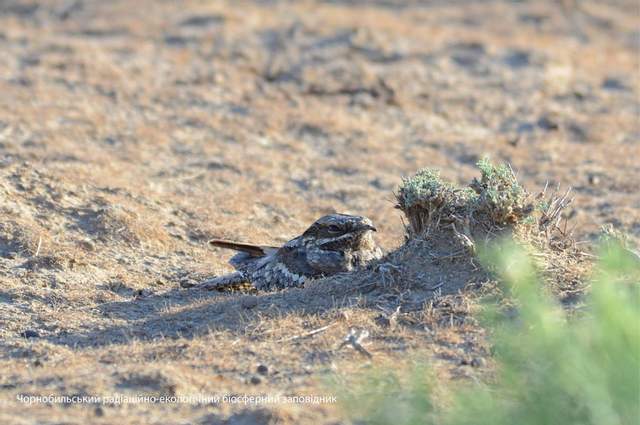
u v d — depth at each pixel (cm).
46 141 2395
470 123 3011
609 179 2483
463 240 1388
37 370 1219
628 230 2070
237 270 1611
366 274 1427
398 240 1959
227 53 3481
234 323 1345
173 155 2472
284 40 3672
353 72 3338
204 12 4022
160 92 2984
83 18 3975
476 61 3588
